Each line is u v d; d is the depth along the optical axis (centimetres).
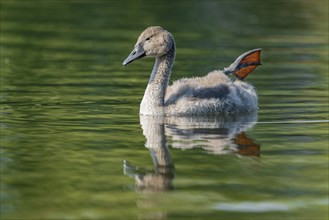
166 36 1675
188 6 3703
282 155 1282
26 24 3103
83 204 1030
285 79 2066
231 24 3200
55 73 2134
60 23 3142
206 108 1625
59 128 1481
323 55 2489
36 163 1227
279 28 3103
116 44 2675
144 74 2153
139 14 3409
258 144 1359
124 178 1149
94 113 1633
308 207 1020
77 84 1975
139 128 1493
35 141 1373
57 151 1305
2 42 2694
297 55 2491
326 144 1355
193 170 1190
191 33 2950
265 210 1009
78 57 2419
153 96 1641
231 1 3928
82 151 1307
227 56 2448
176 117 1608
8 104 1706
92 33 2914
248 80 2058
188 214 995
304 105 1717
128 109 1684
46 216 983
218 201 1044
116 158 1262
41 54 2470
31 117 1577
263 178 1148
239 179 1146
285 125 1516
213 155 1281
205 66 2262
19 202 1037
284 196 1063
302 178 1149
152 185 1114
